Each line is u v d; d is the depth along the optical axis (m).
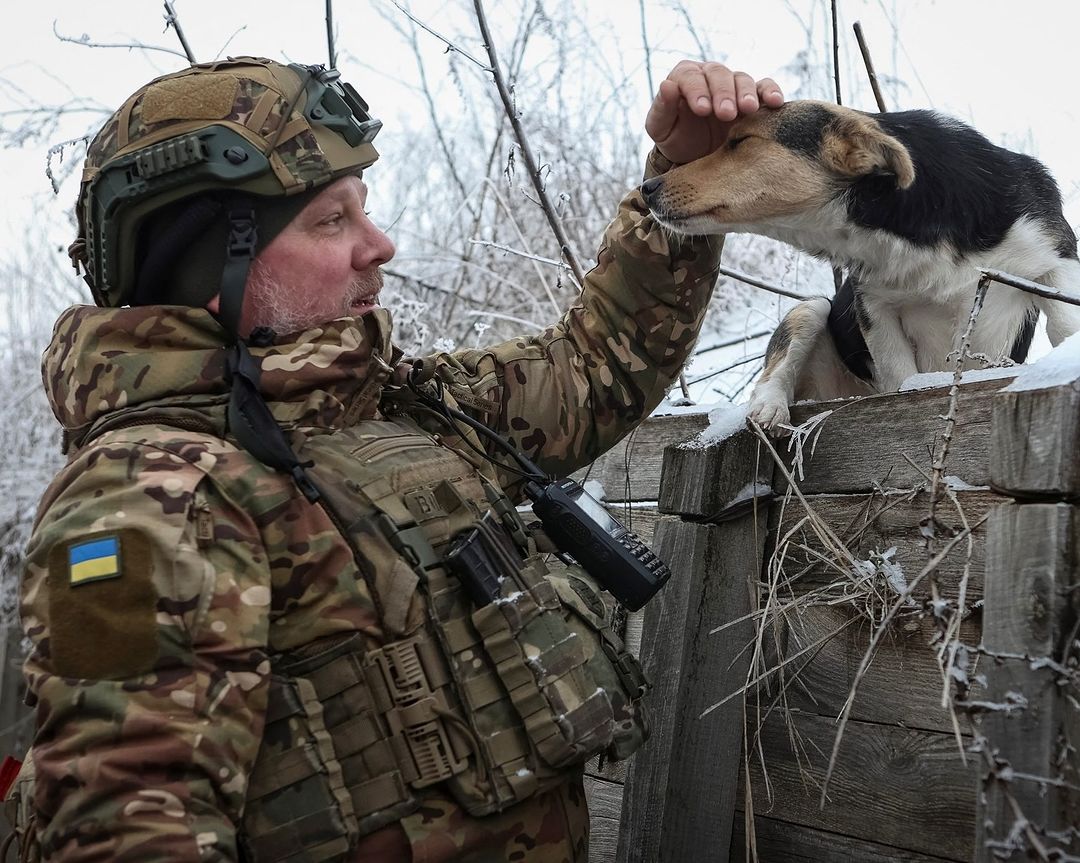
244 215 1.56
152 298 1.63
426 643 1.43
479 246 4.81
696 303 2.04
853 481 1.95
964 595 1.49
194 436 1.44
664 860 1.99
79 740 1.22
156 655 1.25
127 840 1.19
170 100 1.57
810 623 1.96
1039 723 1.36
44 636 1.28
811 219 2.74
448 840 1.38
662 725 2.04
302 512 1.43
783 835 1.95
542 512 1.75
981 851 1.37
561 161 4.52
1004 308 2.66
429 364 1.80
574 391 1.96
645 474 2.43
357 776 1.38
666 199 2.02
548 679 1.45
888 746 1.80
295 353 1.55
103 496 1.33
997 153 2.75
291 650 1.40
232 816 1.27
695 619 2.05
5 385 5.96
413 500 1.52
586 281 2.08
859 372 3.03
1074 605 1.39
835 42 3.18
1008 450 1.47
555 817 1.49
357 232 1.70
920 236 2.65
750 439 2.12
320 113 1.62
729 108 2.02
